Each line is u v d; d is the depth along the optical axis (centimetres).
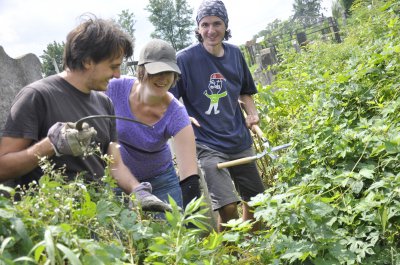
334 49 820
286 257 297
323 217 318
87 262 194
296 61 886
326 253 306
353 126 462
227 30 523
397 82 479
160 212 298
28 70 490
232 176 515
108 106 338
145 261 250
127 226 253
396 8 700
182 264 246
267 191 380
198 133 496
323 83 588
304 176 393
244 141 509
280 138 584
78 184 249
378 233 326
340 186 368
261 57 1316
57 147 265
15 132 294
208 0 493
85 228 239
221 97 499
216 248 286
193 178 392
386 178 345
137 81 403
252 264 305
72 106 311
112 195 281
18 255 197
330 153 410
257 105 613
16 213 209
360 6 1022
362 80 491
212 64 499
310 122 450
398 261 314
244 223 318
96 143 320
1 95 446
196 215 260
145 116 397
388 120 415
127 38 310
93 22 304
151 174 411
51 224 223
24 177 312
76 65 306
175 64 391
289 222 308
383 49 526
